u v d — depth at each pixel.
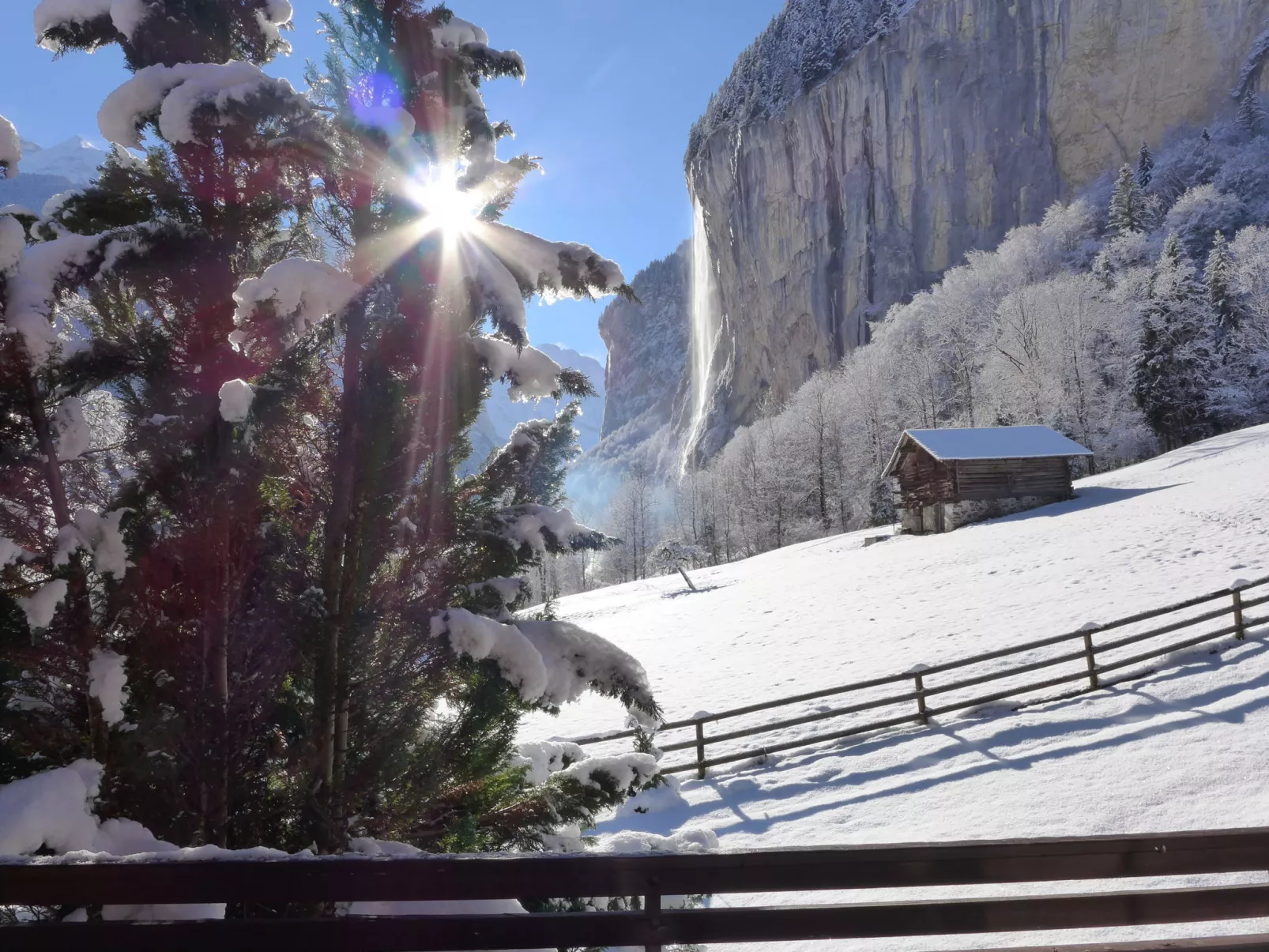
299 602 4.05
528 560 4.71
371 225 4.72
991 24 148.88
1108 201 119.44
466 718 4.57
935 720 13.08
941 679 15.92
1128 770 9.37
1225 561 20.20
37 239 4.66
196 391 4.53
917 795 10.23
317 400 4.83
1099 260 81.50
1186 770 9.02
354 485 4.49
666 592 50.69
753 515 81.50
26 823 3.19
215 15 4.78
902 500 46.00
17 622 3.98
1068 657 12.70
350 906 3.35
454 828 4.56
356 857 2.58
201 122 4.24
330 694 4.16
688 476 106.44
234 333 4.10
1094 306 64.88
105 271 4.12
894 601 26.27
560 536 4.71
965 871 2.68
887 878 2.67
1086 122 141.38
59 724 4.21
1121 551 24.42
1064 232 100.00
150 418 4.34
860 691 16.48
